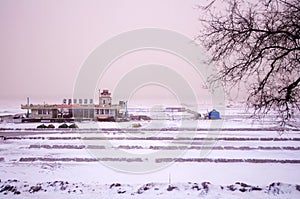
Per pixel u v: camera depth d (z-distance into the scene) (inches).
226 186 336.5
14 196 315.3
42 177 390.6
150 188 333.7
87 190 330.6
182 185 340.8
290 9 261.7
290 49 263.7
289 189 323.3
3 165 448.8
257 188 329.1
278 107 284.7
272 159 477.1
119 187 338.6
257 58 272.2
